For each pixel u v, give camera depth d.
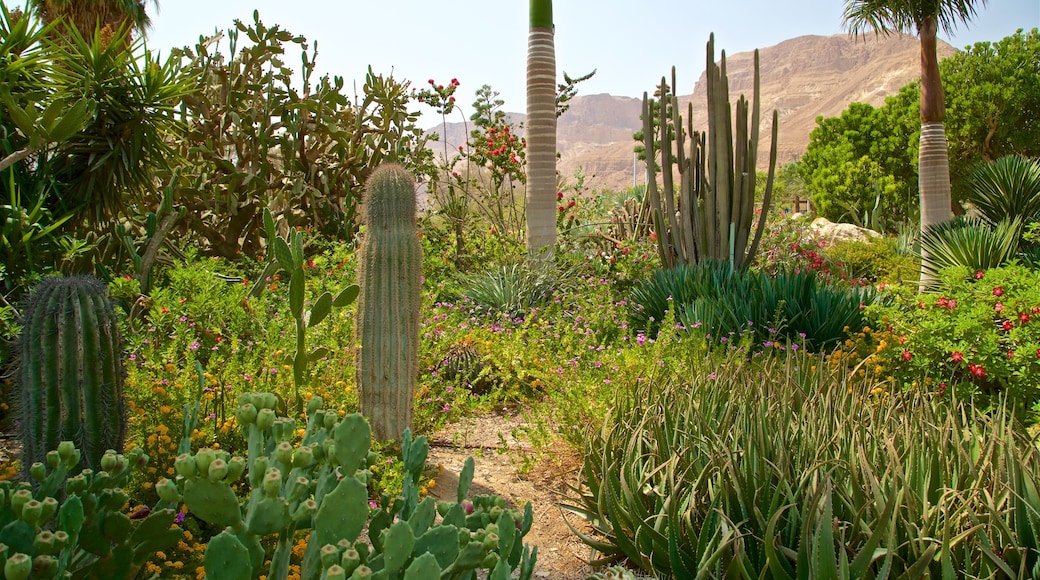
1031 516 2.52
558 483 4.17
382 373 3.97
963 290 5.43
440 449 4.69
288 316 5.16
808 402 3.61
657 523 3.00
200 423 3.46
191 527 2.91
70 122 3.75
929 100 11.23
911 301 5.55
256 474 1.79
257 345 4.68
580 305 7.36
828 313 6.65
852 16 11.32
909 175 28.19
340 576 1.55
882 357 5.22
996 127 25.41
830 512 2.38
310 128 8.55
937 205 11.38
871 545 2.36
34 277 4.83
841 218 28.33
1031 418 4.55
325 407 4.10
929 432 3.13
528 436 4.50
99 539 1.87
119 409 2.75
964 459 2.87
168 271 5.48
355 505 1.76
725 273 7.78
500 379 5.90
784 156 189.12
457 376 5.31
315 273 6.76
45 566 1.68
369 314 3.98
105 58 5.76
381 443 3.90
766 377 4.00
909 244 14.72
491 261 8.77
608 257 9.23
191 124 8.22
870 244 14.31
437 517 3.50
